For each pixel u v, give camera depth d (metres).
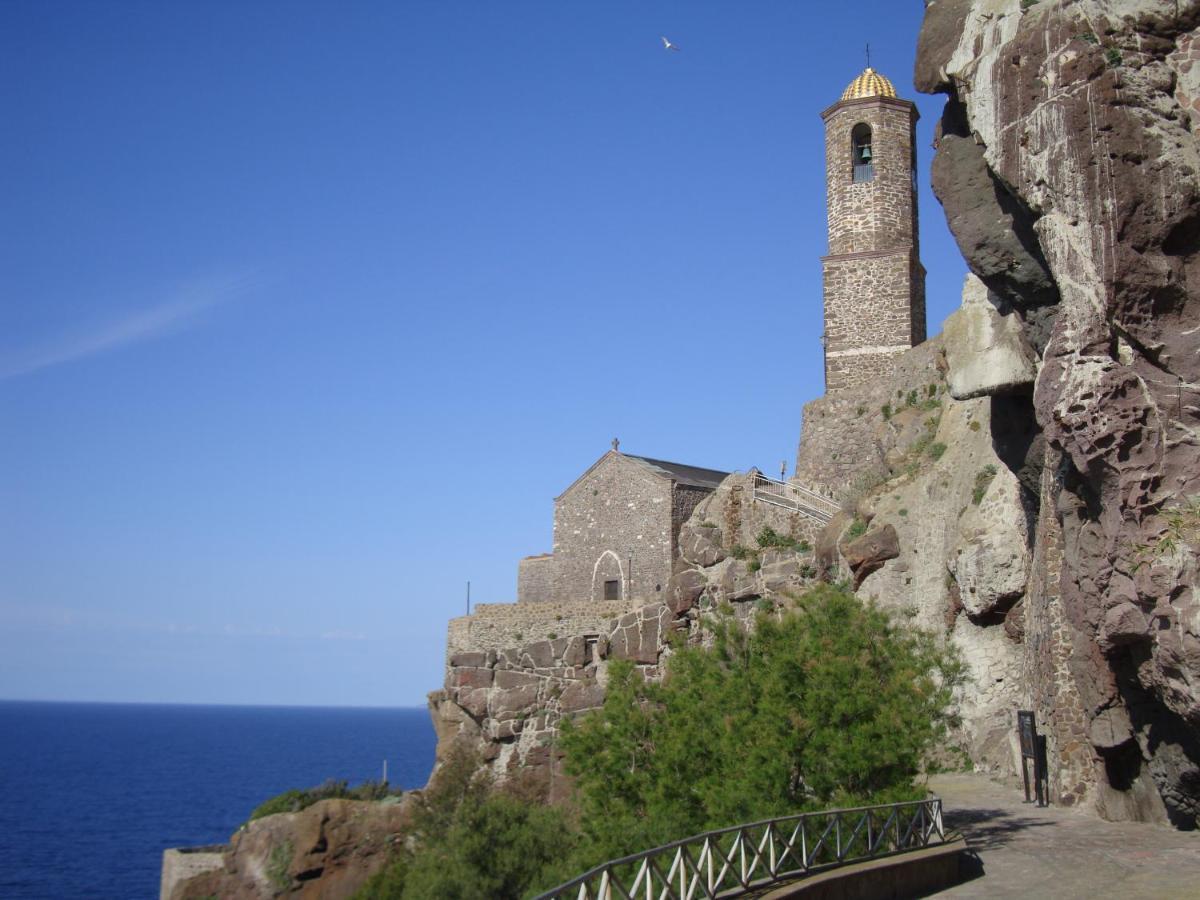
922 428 37.72
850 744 18.47
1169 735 17.55
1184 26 15.87
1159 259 15.41
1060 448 16.11
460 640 44.34
